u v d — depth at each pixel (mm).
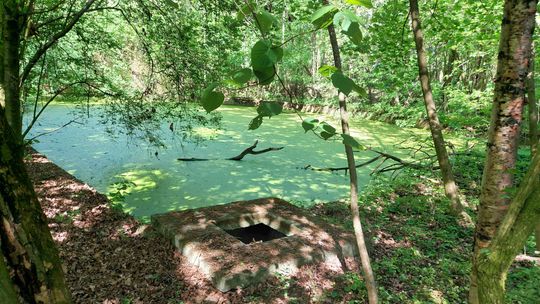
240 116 15711
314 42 18250
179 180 7727
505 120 2445
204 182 7668
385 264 4555
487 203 2525
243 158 9516
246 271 4047
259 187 7496
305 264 4391
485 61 10797
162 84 7012
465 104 8883
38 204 1262
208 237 4738
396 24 6730
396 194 7180
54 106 15508
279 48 1062
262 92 19797
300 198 6973
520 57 2365
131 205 6383
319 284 4137
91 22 6613
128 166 8516
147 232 5199
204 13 6297
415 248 5012
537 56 6285
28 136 10656
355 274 4332
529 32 2365
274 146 10828
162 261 4516
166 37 6121
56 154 9211
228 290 3920
